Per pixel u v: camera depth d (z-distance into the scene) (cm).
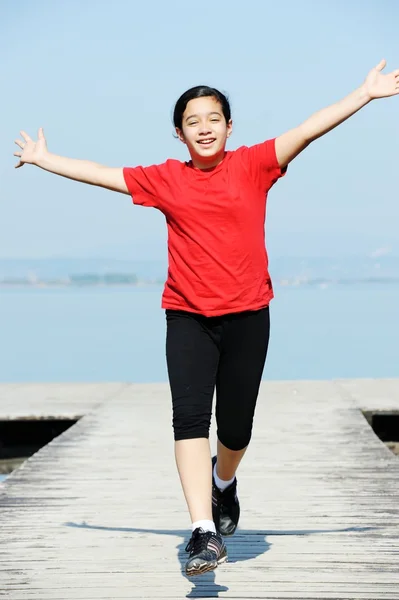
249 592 555
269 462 962
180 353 521
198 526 496
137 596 550
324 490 825
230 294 514
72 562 615
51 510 758
